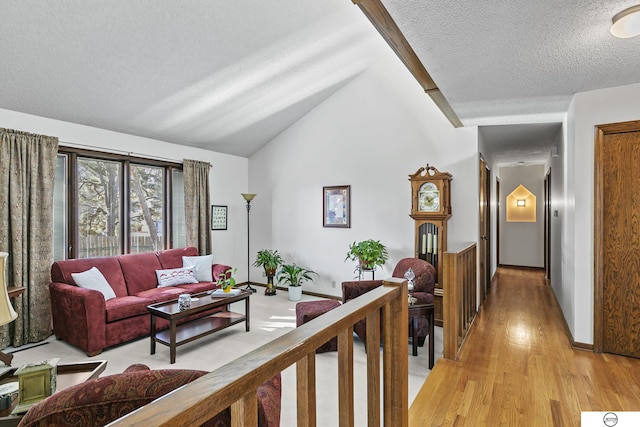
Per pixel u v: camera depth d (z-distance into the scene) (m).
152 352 3.23
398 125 4.66
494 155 6.39
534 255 7.64
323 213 5.32
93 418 0.87
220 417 0.86
